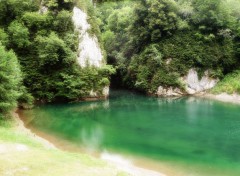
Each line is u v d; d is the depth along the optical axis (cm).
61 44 4497
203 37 5325
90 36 5212
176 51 5362
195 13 5462
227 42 5372
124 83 6106
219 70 5275
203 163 2270
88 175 1703
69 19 4984
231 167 2195
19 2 4853
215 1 5294
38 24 4800
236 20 5466
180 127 3300
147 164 2247
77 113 3959
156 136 2966
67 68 4691
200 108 4250
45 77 4609
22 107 4100
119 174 1803
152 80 5394
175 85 5272
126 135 3011
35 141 2456
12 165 1742
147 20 5528
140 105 4497
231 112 3988
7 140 2239
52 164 1820
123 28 6506
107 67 5053
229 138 2895
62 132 3086
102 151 2523
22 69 4525
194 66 5312
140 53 5728
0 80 3136
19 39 4556
